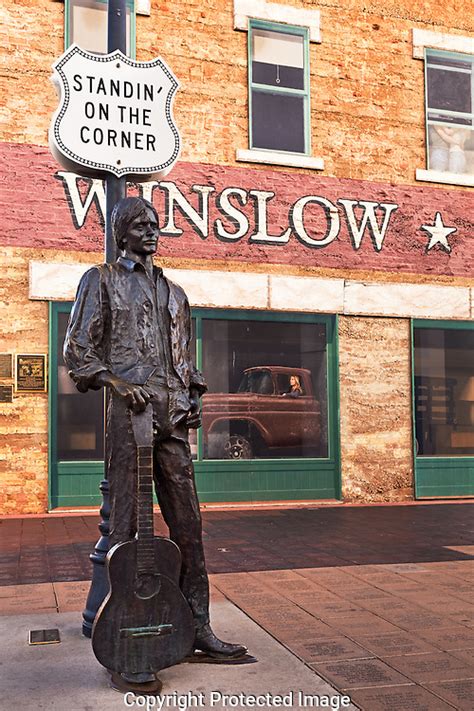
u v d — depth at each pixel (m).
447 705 3.83
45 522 10.98
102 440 12.26
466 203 14.59
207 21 13.29
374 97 14.18
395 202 14.12
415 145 14.36
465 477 14.14
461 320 14.36
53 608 5.85
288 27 13.77
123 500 4.26
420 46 14.50
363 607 5.84
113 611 3.97
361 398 13.62
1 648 4.72
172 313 4.54
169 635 4.04
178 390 4.46
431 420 14.11
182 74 13.09
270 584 6.70
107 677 4.20
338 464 13.40
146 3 12.92
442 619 5.47
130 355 4.37
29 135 12.22
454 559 8.04
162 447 4.45
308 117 13.75
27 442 11.79
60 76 5.39
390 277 13.97
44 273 11.99
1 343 11.79
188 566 4.47
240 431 13.05
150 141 5.61
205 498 12.77
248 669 4.31
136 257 4.53
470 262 14.54
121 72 5.57
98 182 12.42
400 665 4.45
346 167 13.89
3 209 11.98
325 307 13.49
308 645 4.83
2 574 7.30
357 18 14.20
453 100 14.75
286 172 13.51
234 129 13.30
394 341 13.90
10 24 12.30
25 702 3.83
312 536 9.73
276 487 13.14
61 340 12.15
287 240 13.39
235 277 13.02
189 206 12.91
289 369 13.38
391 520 11.30
